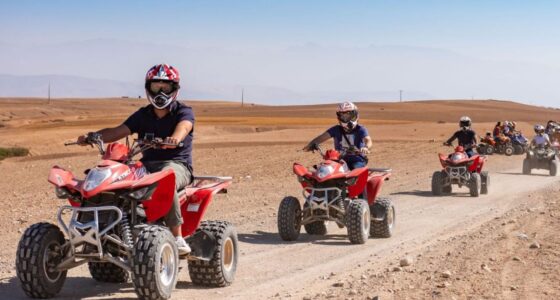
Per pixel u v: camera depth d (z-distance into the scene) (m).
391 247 10.30
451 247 9.49
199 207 6.88
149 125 6.93
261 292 7.01
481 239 10.07
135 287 5.94
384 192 19.39
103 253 6.13
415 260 8.49
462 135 19.48
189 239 7.12
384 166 28.39
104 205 6.20
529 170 26.70
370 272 7.94
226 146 45.66
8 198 17.98
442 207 16.03
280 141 53.88
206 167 28.12
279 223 10.80
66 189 6.19
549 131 31.45
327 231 12.13
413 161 31.08
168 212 6.48
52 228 6.27
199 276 7.16
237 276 7.92
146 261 5.87
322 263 8.89
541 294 6.19
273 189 18.94
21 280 6.17
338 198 10.78
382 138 62.06
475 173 18.64
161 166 6.79
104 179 6.03
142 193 6.13
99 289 7.05
